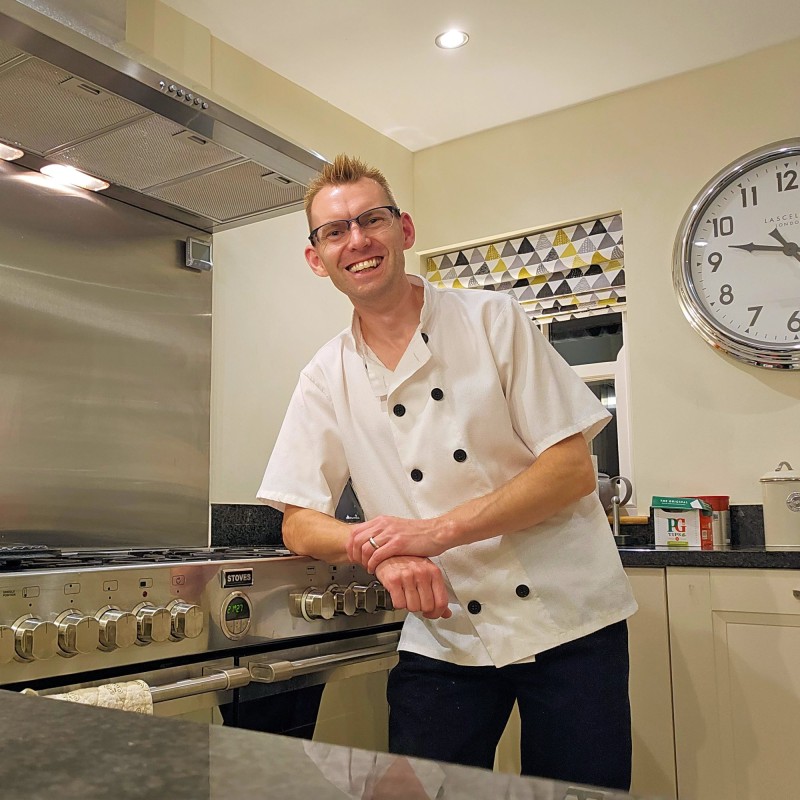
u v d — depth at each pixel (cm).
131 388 212
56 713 31
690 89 291
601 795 21
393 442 154
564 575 144
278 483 163
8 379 186
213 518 233
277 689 157
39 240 195
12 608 115
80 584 124
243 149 181
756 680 199
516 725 232
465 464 147
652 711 211
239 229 253
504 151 328
